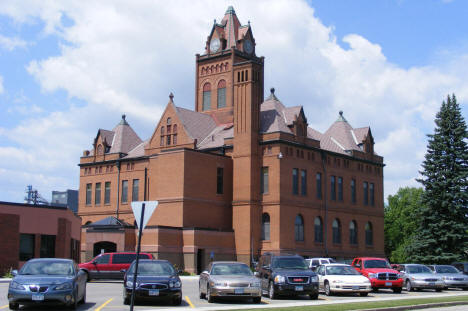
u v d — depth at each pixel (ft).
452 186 217.56
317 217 231.71
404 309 88.12
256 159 219.41
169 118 244.01
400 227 375.04
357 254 249.75
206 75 276.41
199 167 216.54
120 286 132.16
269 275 108.27
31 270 83.35
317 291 105.09
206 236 205.98
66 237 163.84
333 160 242.99
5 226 148.15
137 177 252.21
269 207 215.10
